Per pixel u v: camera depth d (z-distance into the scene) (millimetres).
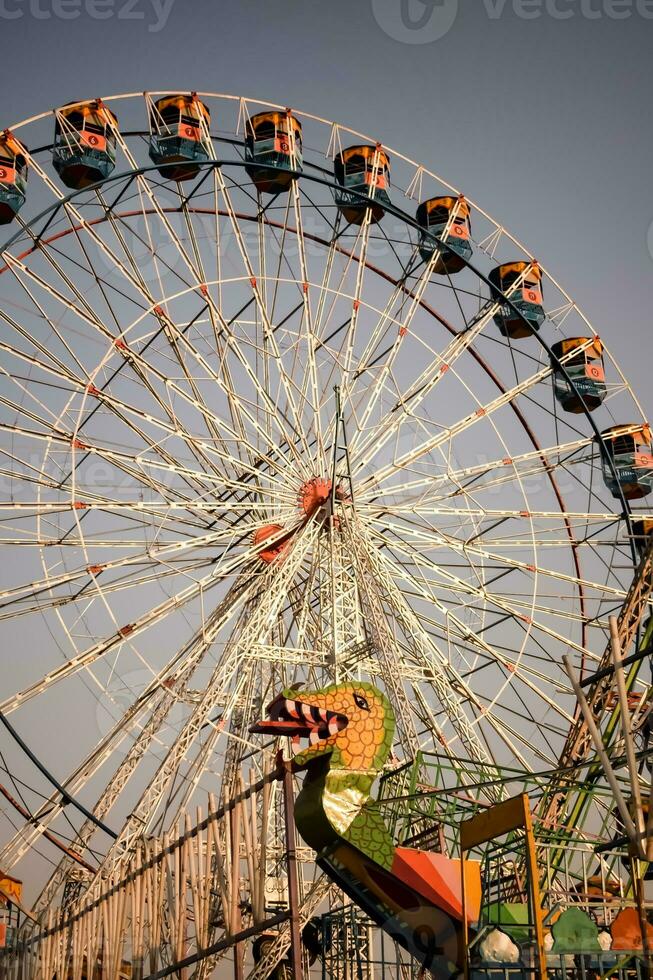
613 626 18156
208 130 47938
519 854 24750
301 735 24531
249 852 23953
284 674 43375
